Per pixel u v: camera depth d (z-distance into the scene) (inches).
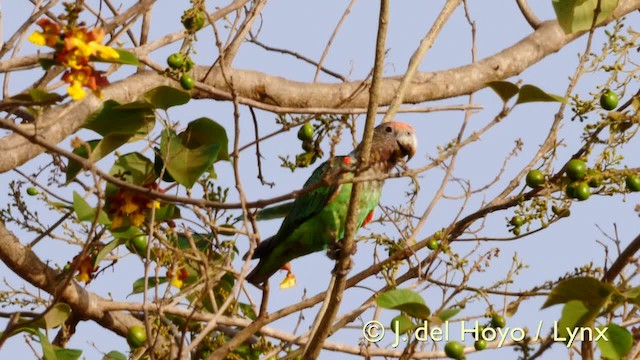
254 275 514.3
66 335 448.1
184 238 442.9
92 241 406.3
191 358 455.5
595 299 334.3
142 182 392.5
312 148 446.3
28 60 390.9
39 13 414.6
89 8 414.3
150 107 377.7
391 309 335.9
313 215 502.6
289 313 415.5
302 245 512.7
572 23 394.6
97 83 317.1
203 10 387.9
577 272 381.7
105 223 382.6
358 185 356.2
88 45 307.4
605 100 375.2
